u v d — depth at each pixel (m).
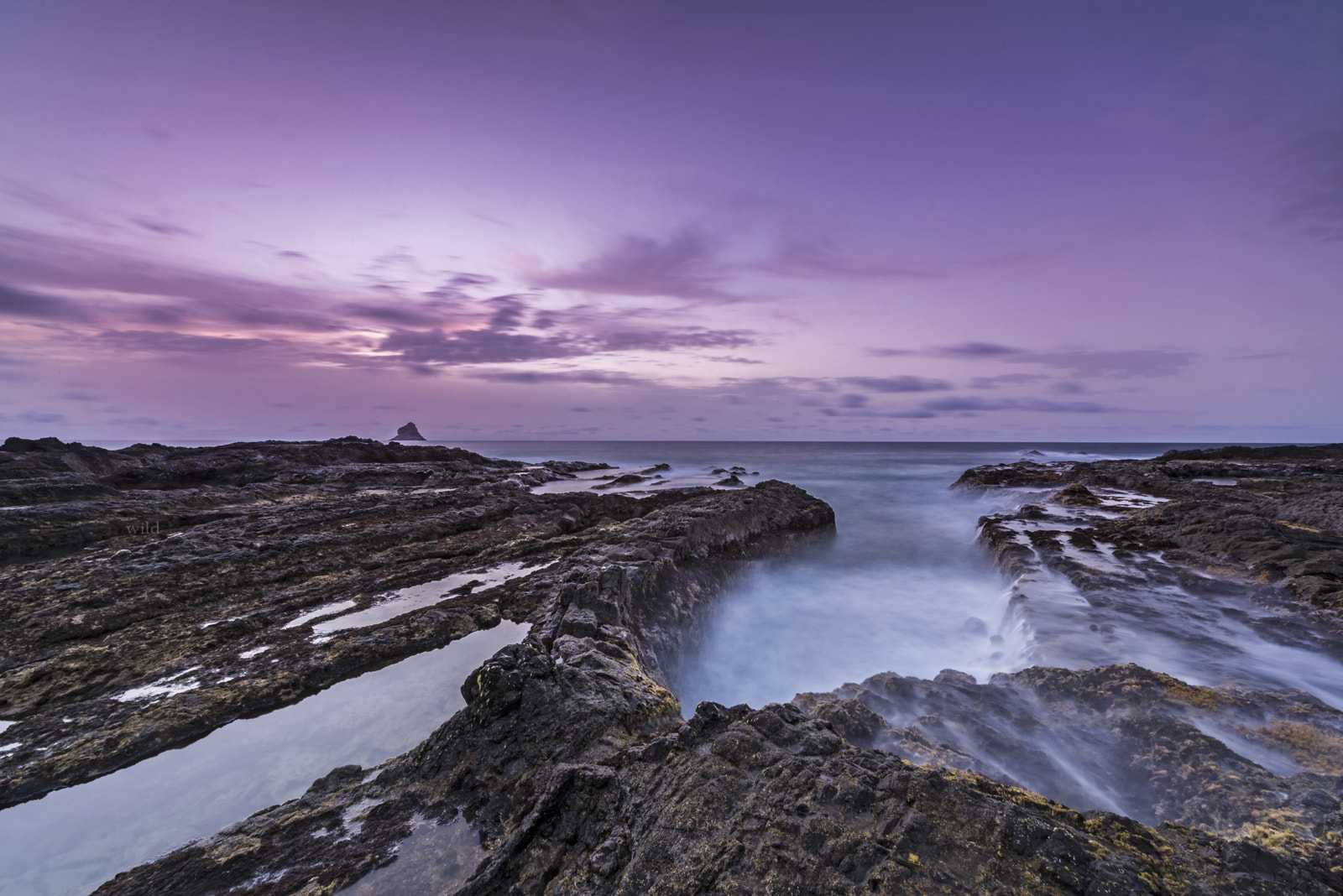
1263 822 4.79
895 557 20.86
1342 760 5.93
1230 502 21.30
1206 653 9.53
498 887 4.75
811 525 23.64
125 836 6.80
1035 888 3.64
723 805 4.76
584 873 4.57
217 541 16.08
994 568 16.97
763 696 11.34
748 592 16.73
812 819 4.40
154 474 25.88
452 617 12.66
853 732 6.73
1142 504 23.02
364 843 5.37
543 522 22.06
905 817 4.29
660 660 10.54
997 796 4.64
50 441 24.98
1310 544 13.16
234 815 7.14
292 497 24.53
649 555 14.04
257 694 9.62
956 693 8.19
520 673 7.01
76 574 13.39
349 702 9.70
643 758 5.64
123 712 9.07
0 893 6.05
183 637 11.67
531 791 5.67
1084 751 6.52
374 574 15.73
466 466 39.06
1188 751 6.09
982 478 34.72
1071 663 9.33
